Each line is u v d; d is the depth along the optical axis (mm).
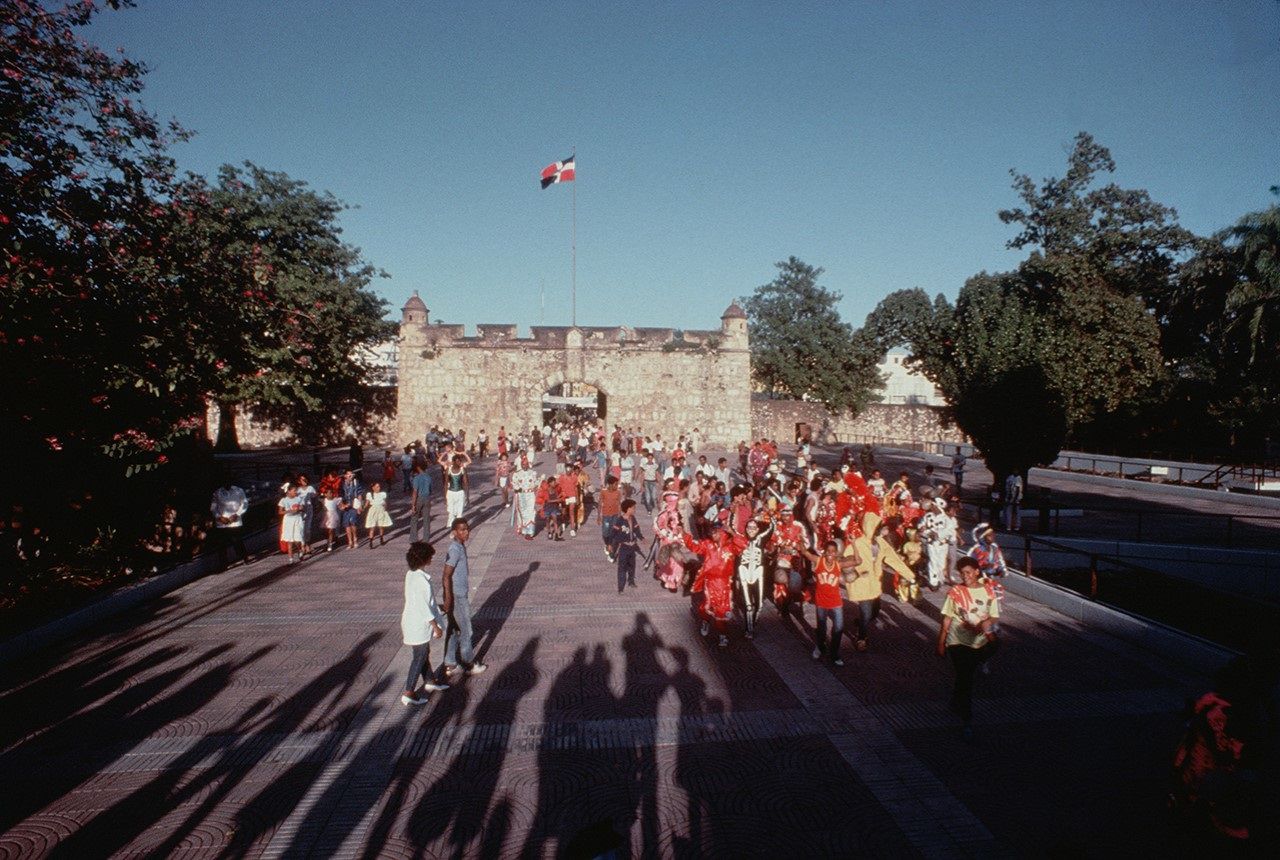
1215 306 33906
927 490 13484
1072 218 37406
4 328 10391
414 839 5480
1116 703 7879
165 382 13055
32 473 12648
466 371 42156
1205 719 5051
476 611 11375
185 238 13391
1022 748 6863
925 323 47312
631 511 12648
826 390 52625
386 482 25688
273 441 43219
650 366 43438
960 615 7113
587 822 5699
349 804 5941
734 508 12484
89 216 11656
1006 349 18656
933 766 6531
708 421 43875
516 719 7508
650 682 8477
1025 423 17656
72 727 7305
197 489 15594
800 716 7555
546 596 12273
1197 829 5102
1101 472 30109
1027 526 18406
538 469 32938
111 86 11844
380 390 43781
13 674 8734
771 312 54375
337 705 7844
